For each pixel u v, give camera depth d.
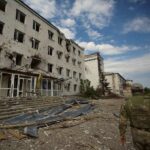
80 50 38.56
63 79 26.91
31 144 4.91
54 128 6.90
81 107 13.74
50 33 27.19
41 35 24.22
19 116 8.55
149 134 2.28
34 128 6.45
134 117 2.50
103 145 5.11
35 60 22.88
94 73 45.34
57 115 9.52
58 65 27.94
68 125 7.50
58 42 29.31
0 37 17.22
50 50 26.55
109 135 6.30
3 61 17.17
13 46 18.73
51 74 25.47
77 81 34.59
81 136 6.02
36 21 23.55
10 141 5.07
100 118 9.95
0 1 18.02
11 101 11.57
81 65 38.06
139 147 2.42
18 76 17.47
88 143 5.22
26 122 7.38
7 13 18.53
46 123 7.43
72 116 9.77
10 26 18.67
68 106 13.27
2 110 9.00
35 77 20.23
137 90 2.71
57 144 5.05
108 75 60.12
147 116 2.34
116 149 4.79
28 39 21.41
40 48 23.62
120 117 2.81
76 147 4.86
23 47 20.31
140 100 2.49
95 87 44.16
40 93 20.33
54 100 16.23
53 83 25.33
